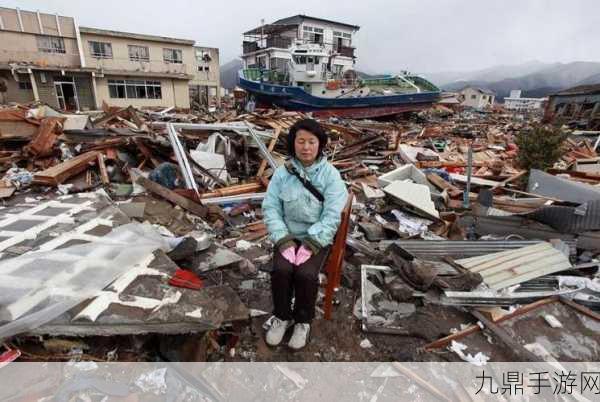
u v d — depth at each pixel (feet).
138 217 14.15
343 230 7.99
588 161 30.53
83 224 10.39
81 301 6.72
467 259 11.21
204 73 103.81
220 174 21.56
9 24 65.05
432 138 54.13
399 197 17.79
